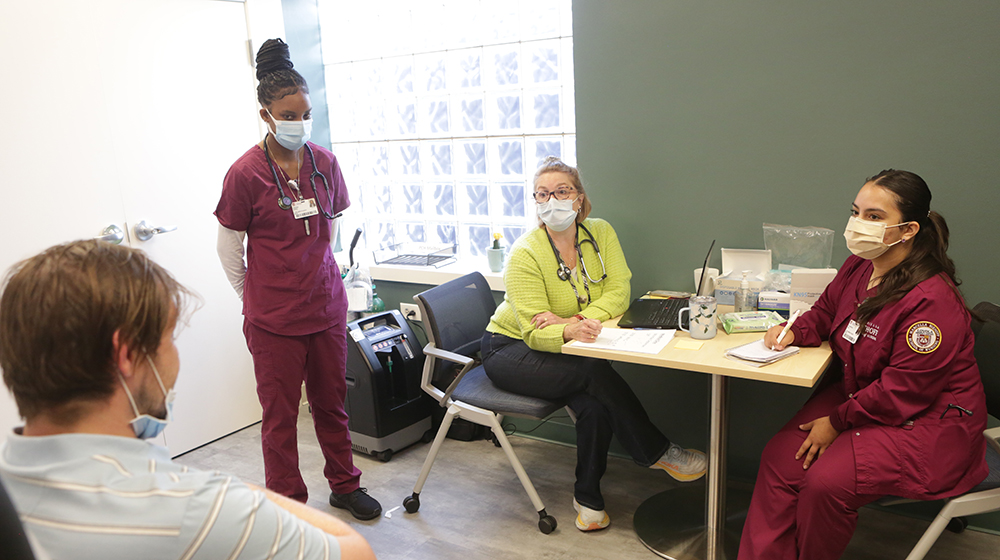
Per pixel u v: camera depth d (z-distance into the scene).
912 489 1.60
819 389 2.01
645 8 2.40
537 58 2.89
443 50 3.12
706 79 2.36
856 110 2.16
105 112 2.61
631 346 1.97
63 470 0.62
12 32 2.34
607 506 2.44
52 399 0.63
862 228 1.72
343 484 2.47
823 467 1.66
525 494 2.55
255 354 2.24
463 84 3.12
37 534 0.60
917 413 1.63
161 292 0.68
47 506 0.61
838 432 1.76
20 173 2.39
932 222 1.70
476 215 3.24
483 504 2.49
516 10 2.89
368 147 3.50
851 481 1.62
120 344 0.65
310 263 2.22
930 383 1.60
